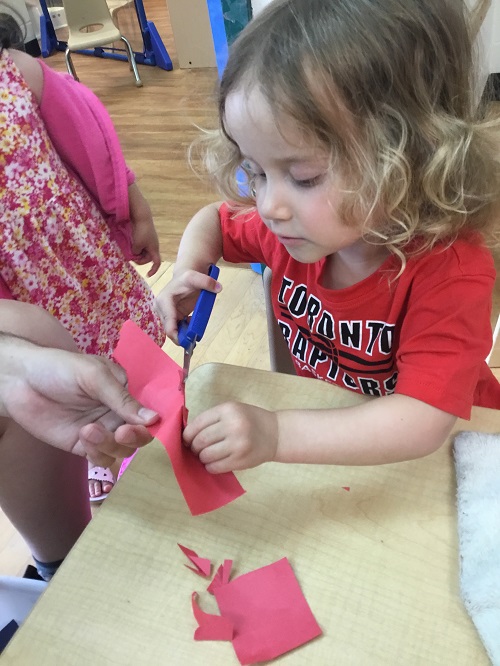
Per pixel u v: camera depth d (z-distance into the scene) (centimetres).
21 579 80
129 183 97
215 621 49
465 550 52
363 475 60
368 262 69
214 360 153
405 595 50
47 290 86
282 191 56
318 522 56
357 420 58
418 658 46
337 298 72
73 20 319
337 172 53
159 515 58
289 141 52
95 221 93
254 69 53
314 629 48
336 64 50
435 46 53
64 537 99
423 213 59
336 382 82
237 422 54
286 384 69
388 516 56
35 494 90
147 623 50
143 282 107
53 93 83
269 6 57
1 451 84
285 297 80
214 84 71
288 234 58
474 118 60
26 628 50
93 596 52
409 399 58
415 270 63
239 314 167
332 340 76
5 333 65
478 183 60
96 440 55
